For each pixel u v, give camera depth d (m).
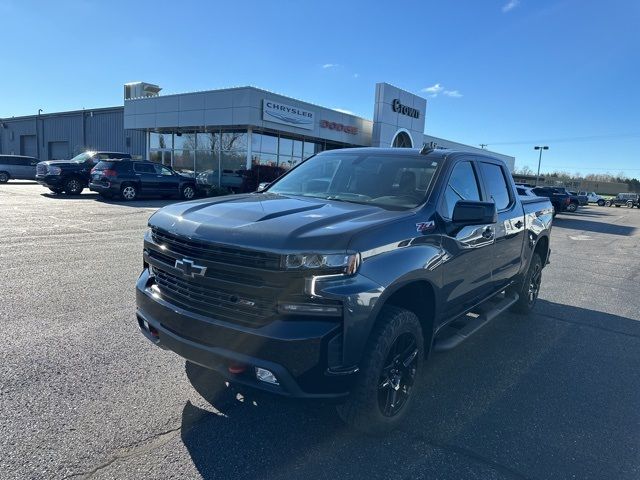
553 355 4.84
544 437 3.25
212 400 3.47
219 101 23.38
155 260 3.22
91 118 37.19
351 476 2.73
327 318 2.62
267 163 25.08
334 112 27.73
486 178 4.70
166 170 20.31
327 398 2.69
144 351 4.21
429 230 3.38
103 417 3.16
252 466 2.76
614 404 3.79
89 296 5.75
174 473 2.65
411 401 3.34
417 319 3.22
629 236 18.72
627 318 6.30
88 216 13.41
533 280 6.22
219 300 2.78
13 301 5.45
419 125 34.41
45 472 2.59
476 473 2.81
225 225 2.84
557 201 30.50
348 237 2.71
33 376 3.66
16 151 44.75
